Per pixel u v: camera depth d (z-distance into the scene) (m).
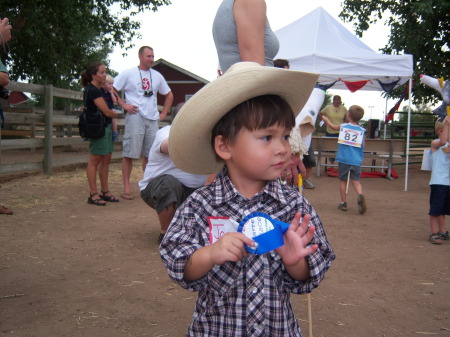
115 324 2.93
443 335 2.94
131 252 4.47
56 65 20.20
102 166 6.84
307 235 1.34
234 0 2.32
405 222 6.45
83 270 3.92
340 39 10.02
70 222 5.58
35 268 3.93
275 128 1.51
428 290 3.73
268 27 2.41
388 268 4.29
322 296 3.54
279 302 1.53
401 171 13.31
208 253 1.39
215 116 1.55
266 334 1.51
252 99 1.54
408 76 9.43
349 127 6.95
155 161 4.47
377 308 3.34
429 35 15.86
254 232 1.36
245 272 1.53
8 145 8.09
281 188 1.65
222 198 1.60
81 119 6.45
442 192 5.18
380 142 11.38
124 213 6.21
